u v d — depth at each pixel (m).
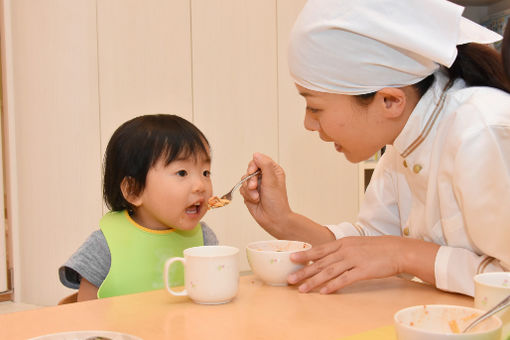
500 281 0.61
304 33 0.85
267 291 0.79
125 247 1.13
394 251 0.81
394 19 0.79
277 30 2.74
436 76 0.90
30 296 2.35
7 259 2.38
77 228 2.30
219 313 0.67
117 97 2.34
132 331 0.60
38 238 2.33
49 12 2.24
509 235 0.73
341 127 0.92
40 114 2.29
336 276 0.78
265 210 1.09
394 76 0.84
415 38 0.78
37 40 2.26
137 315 0.67
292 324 0.62
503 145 0.74
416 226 0.98
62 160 2.28
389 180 1.13
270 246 0.92
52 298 2.31
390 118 0.89
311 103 0.92
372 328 0.60
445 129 0.87
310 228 1.09
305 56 0.86
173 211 1.10
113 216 1.18
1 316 0.66
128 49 2.35
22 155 2.32
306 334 0.58
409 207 1.06
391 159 1.13
